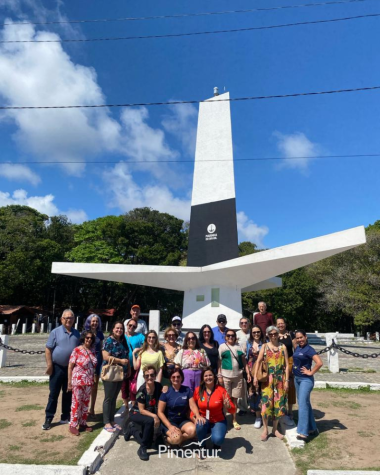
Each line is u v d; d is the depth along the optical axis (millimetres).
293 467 4152
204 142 16953
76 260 32688
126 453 4570
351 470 3920
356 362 12922
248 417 6051
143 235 34594
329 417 5957
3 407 6469
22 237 30281
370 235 27141
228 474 3996
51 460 4234
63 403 5641
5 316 31250
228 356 5535
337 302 27062
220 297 15352
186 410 4715
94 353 5496
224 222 15742
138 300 36969
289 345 5746
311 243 12133
